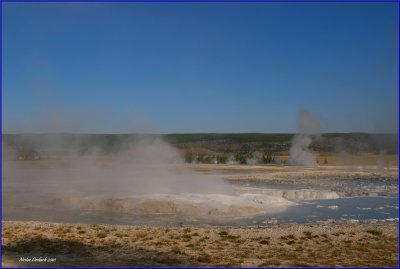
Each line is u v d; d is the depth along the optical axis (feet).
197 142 594.24
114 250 59.11
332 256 56.90
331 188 171.63
